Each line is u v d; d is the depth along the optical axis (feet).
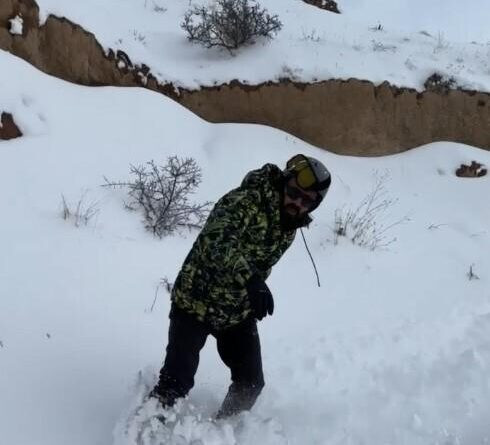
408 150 32.55
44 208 18.88
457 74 33.86
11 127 21.65
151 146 24.39
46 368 12.19
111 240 18.35
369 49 34.45
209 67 30.19
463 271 23.08
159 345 14.20
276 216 10.01
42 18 25.66
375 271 21.65
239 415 11.59
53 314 14.12
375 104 31.53
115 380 12.38
